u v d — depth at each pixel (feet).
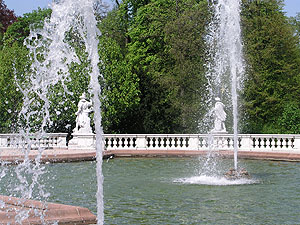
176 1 148.25
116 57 130.21
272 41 139.85
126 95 126.62
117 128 139.64
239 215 40.68
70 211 35.42
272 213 41.39
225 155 94.32
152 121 138.62
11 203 37.42
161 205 44.78
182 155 96.58
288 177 64.18
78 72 113.19
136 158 94.32
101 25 159.43
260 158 90.89
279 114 139.54
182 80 139.64
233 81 83.05
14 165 77.05
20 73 115.85
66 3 36.63
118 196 49.42
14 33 169.48
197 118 139.23
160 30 147.95
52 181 59.62
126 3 156.97
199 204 45.32
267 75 139.13
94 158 88.33
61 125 119.96
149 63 150.30
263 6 144.46
